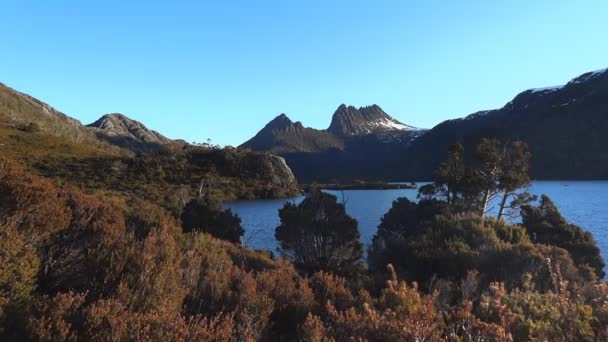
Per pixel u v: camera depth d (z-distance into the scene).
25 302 3.82
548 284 8.92
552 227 25.91
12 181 5.75
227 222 25.48
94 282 4.71
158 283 4.66
